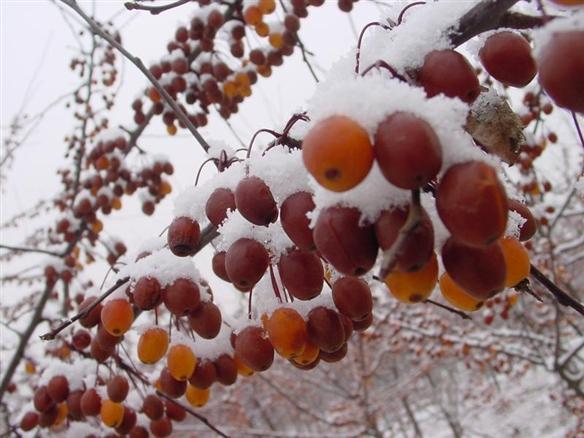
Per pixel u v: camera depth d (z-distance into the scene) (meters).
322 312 0.13
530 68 0.10
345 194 0.09
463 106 0.08
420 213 0.08
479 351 0.66
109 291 0.17
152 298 0.15
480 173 0.07
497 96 0.11
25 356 0.35
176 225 0.14
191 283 0.15
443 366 1.01
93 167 0.38
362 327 0.14
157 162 0.37
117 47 0.18
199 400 0.17
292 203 0.10
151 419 0.22
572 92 0.07
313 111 0.09
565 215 0.48
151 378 0.22
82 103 0.45
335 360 0.14
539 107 0.32
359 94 0.08
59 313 0.38
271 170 0.11
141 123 0.36
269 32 0.32
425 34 0.10
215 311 0.16
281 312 0.13
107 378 0.23
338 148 0.08
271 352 0.14
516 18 0.11
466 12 0.10
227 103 0.34
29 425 0.24
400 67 0.10
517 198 0.12
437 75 0.10
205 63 0.34
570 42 0.07
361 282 0.12
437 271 0.09
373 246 0.09
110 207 0.37
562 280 0.53
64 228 0.37
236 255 0.12
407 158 0.07
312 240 0.10
